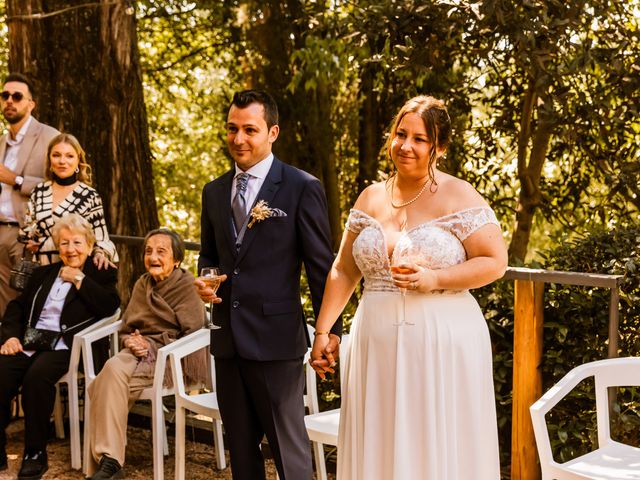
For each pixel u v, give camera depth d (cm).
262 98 332
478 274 278
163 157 1278
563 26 495
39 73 639
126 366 425
